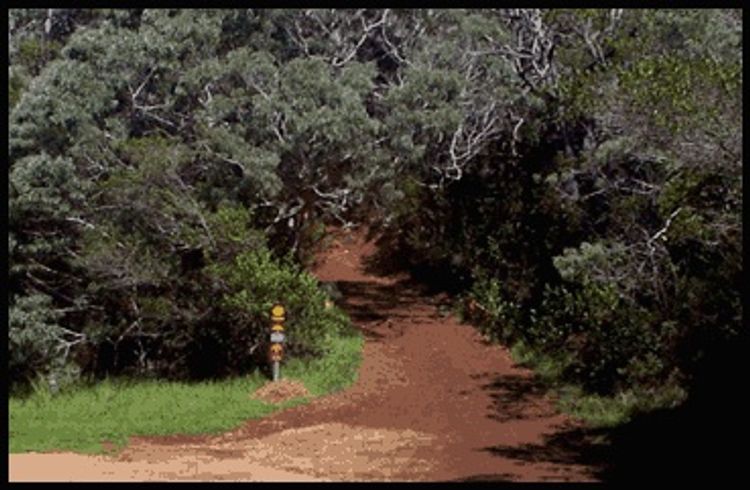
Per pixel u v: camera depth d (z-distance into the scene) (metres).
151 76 23.64
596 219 24.02
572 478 16.00
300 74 23.33
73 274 23.28
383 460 17.12
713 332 19.64
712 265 20.22
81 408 20.66
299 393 21.45
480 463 17.00
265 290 22.30
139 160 22.08
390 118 24.53
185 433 18.83
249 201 23.61
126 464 16.09
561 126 24.98
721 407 18.69
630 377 20.92
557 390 22.09
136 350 24.17
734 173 17.78
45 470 15.30
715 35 20.83
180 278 22.80
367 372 23.69
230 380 22.88
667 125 18.14
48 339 22.41
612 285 21.25
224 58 24.48
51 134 22.23
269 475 15.64
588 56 23.20
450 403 21.53
